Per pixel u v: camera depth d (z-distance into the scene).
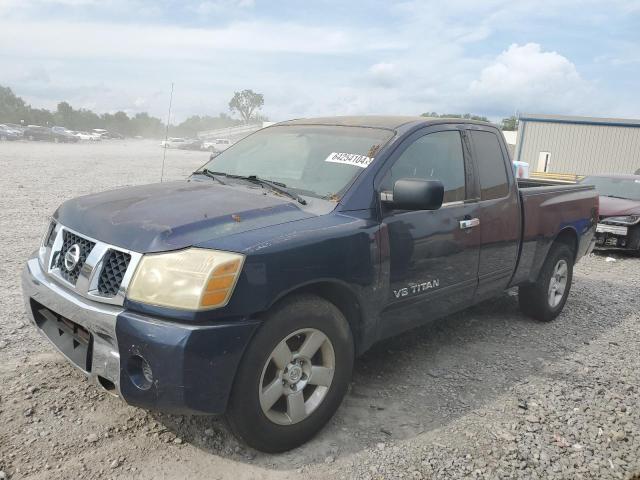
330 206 3.45
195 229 2.92
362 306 3.44
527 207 5.02
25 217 9.82
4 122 87.12
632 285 7.84
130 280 2.76
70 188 15.00
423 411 3.69
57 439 3.06
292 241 3.00
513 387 4.12
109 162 28.36
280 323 2.94
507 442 3.35
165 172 23.09
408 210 3.59
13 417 3.23
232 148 4.71
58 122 94.31
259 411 2.92
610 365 4.65
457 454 3.20
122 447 3.05
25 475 2.75
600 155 27.67
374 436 3.35
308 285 3.17
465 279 4.33
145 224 2.96
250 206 3.30
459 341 5.04
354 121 4.34
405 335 5.11
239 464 2.99
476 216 4.36
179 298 2.68
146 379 2.76
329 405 3.28
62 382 3.68
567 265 5.86
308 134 4.29
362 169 3.66
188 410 2.71
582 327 5.66
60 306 3.03
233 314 2.77
